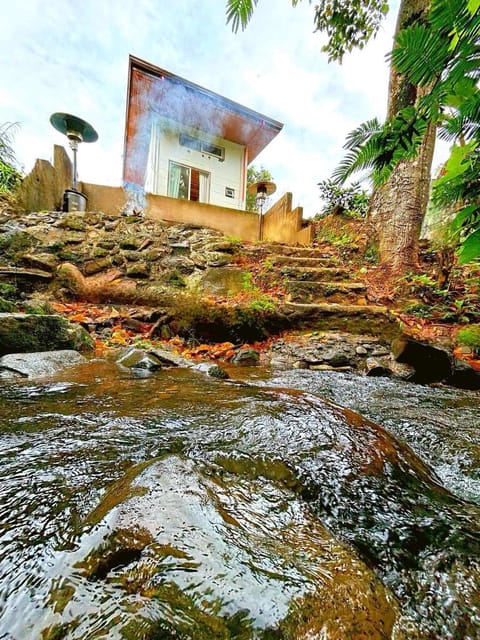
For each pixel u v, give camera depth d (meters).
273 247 4.53
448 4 0.50
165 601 0.38
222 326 2.99
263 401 1.19
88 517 0.53
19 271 3.14
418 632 0.42
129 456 0.77
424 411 1.43
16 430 0.89
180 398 1.23
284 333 3.06
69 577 0.42
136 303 3.24
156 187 8.43
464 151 0.79
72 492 0.62
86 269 3.56
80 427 0.93
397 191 4.06
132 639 0.34
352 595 0.42
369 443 0.90
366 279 3.97
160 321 2.94
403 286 3.62
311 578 0.43
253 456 0.79
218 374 1.88
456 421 1.29
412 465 0.88
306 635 0.36
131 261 3.81
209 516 0.51
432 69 0.58
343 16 3.54
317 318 3.07
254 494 0.65
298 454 0.81
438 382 2.18
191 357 2.59
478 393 1.81
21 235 3.60
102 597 0.39
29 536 0.49
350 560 0.50
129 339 2.67
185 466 0.66
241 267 4.00
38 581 0.41
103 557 0.44
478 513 0.68
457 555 0.55
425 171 4.00
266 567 0.44
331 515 0.64
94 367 1.78
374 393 1.77
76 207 4.79
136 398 1.22
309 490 0.70
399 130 0.70
